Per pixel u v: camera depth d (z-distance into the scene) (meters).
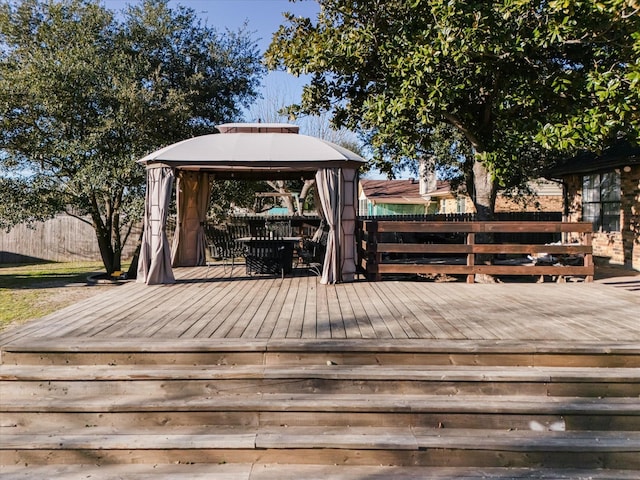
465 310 5.23
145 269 7.43
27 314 8.12
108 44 12.34
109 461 3.28
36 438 3.33
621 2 5.70
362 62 8.55
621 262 11.01
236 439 3.27
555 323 4.61
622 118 6.54
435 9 6.88
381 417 3.48
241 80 13.64
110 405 3.51
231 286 7.09
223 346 3.87
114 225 12.49
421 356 3.88
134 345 3.86
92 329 4.36
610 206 11.58
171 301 5.81
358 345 3.87
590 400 3.59
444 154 14.35
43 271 15.12
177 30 12.94
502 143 8.41
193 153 7.36
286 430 3.42
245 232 13.17
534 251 7.39
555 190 18.83
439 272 7.45
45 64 10.41
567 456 3.22
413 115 8.73
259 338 4.06
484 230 7.39
